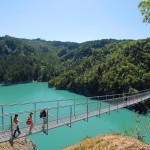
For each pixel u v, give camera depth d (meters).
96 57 120.50
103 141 10.91
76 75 105.12
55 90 105.38
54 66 159.75
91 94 87.75
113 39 159.38
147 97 43.06
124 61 82.19
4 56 185.38
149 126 17.56
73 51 173.12
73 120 21.27
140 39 91.56
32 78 147.12
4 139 14.91
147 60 77.69
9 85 127.69
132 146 9.73
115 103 32.50
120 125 40.78
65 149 11.98
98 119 44.78
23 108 53.97
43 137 34.50
